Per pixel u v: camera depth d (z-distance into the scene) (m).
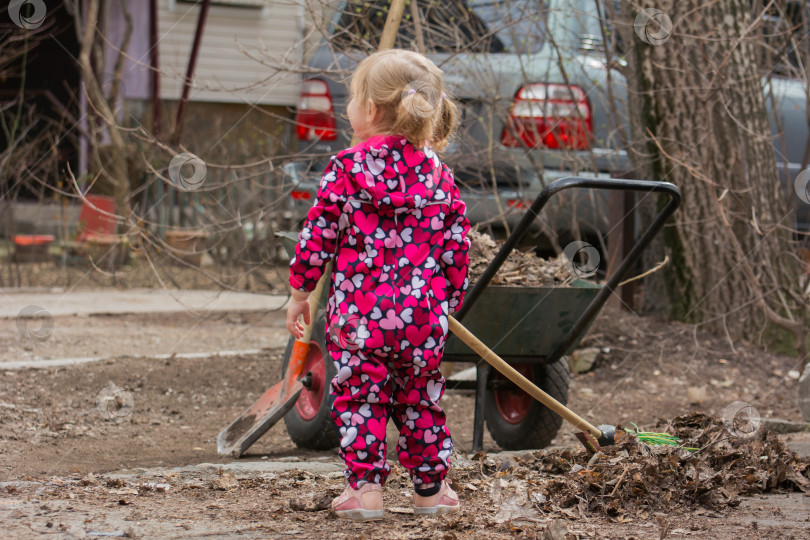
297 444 4.74
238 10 14.39
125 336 7.82
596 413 5.93
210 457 4.52
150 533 2.80
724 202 7.18
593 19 7.38
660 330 7.37
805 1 6.66
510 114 6.88
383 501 3.36
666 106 7.18
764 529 3.00
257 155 10.63
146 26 14.32
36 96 14.46
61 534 2.75
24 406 5.42
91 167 12.28
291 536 2.81
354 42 6.26
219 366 6.77
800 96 8.70
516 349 4.48
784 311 7.25
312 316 4.63
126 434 4.99
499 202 6.61
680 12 6.99
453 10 6.87
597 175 7.04
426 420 3.04
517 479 3.62
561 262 4.82
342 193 2.92
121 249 11.08
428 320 2.95
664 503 3.27
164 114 14.08
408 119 2.92
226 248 10.41
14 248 11.39
